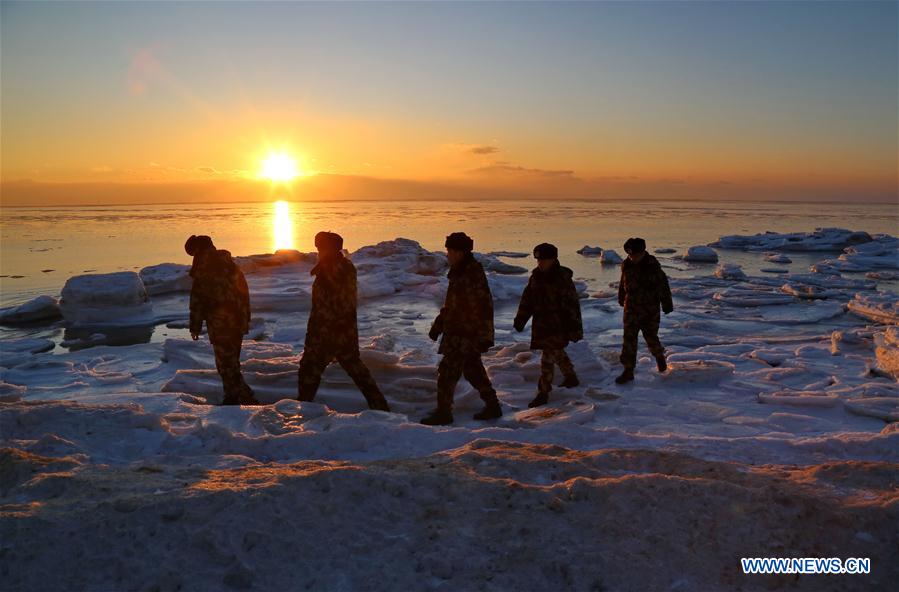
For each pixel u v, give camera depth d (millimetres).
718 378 7641
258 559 2627
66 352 10867
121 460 4273
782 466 4152
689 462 3697
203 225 72938
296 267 22141
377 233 53812
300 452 4445
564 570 2574
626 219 86250
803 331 12250
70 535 2680
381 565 2605
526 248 37625
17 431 4652
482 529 2859
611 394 6836
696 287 19109
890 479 3410
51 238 47688
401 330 12516
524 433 4855
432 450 4562
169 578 2496
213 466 3959
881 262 26156
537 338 6660
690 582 2541
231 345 6496
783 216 102562
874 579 2568
